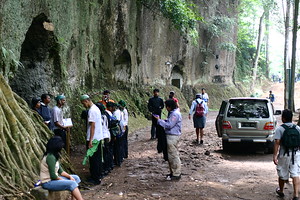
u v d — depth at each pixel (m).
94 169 7.52
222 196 6.69
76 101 14.11
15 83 10.91
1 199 5.17
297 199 6.24
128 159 10.35
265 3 31.91
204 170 8.91
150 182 7.69
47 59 11.51
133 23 21.06
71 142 12.23
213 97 33.25
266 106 11.12
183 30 23.00
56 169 5.21
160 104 13.88
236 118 10.98
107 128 8.23
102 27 18.30
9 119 6.51
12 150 6.24
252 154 11.30
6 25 8.66
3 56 8.38
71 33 12.89
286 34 24.55
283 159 6.42
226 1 34.72
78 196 5.13
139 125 18.62
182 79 31.22
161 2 21.52
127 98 20.31
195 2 30.78
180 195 6.70
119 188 7.21
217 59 34.72
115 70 20.36
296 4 16.23
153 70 26.14
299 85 46.97
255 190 7.14
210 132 16.09
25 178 5.98
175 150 7.85
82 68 15.48
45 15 10.59
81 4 14.84
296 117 21.14
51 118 8.72
